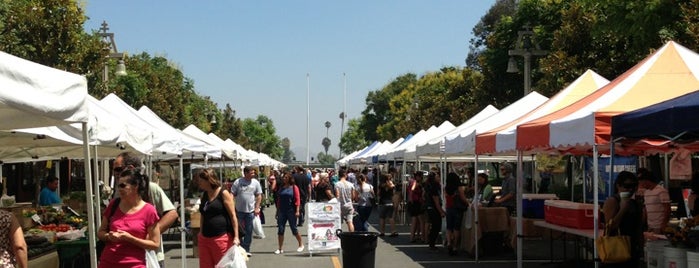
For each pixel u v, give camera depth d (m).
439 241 19.47
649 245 8.79
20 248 5.90
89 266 8.96
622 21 19.70
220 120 82.81
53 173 27.92
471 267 14.20
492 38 41.44
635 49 20.34
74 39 23.22
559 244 18.48
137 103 44.94
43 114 5.41
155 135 12.98
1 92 4.93
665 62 10.55
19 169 27.23
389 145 37.62
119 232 6.62
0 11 24.66
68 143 9.45
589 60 26.77
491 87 42.53
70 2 23.33
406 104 85.19
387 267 14.31
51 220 11.15
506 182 17.36
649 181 10.89
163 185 31.95
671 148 12.87
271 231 23.73
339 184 17.89
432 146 18.31
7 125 6.17
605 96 9.93
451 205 16.34
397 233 21.48
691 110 7.06
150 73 48.72
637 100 9.53
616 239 9.06
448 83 67.44
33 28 22.55
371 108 104.25
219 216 10.08
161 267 10.30
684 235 8.21
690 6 17.58
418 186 19.28
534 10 38.97
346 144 145.62
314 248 16.05
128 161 7.86
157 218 6.89
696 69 10.41
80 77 6.00
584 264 13.48
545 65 27.36
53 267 8.75
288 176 17.14
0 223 5.84
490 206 16.77
